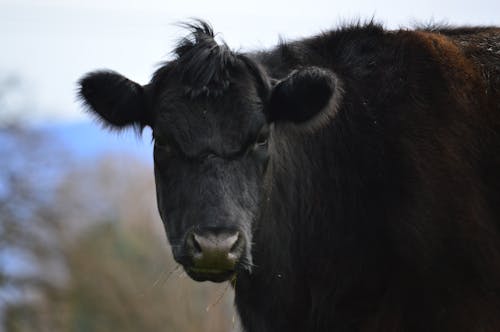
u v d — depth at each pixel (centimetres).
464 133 3012
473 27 3356
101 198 13800
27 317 11625
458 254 2930
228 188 2602
